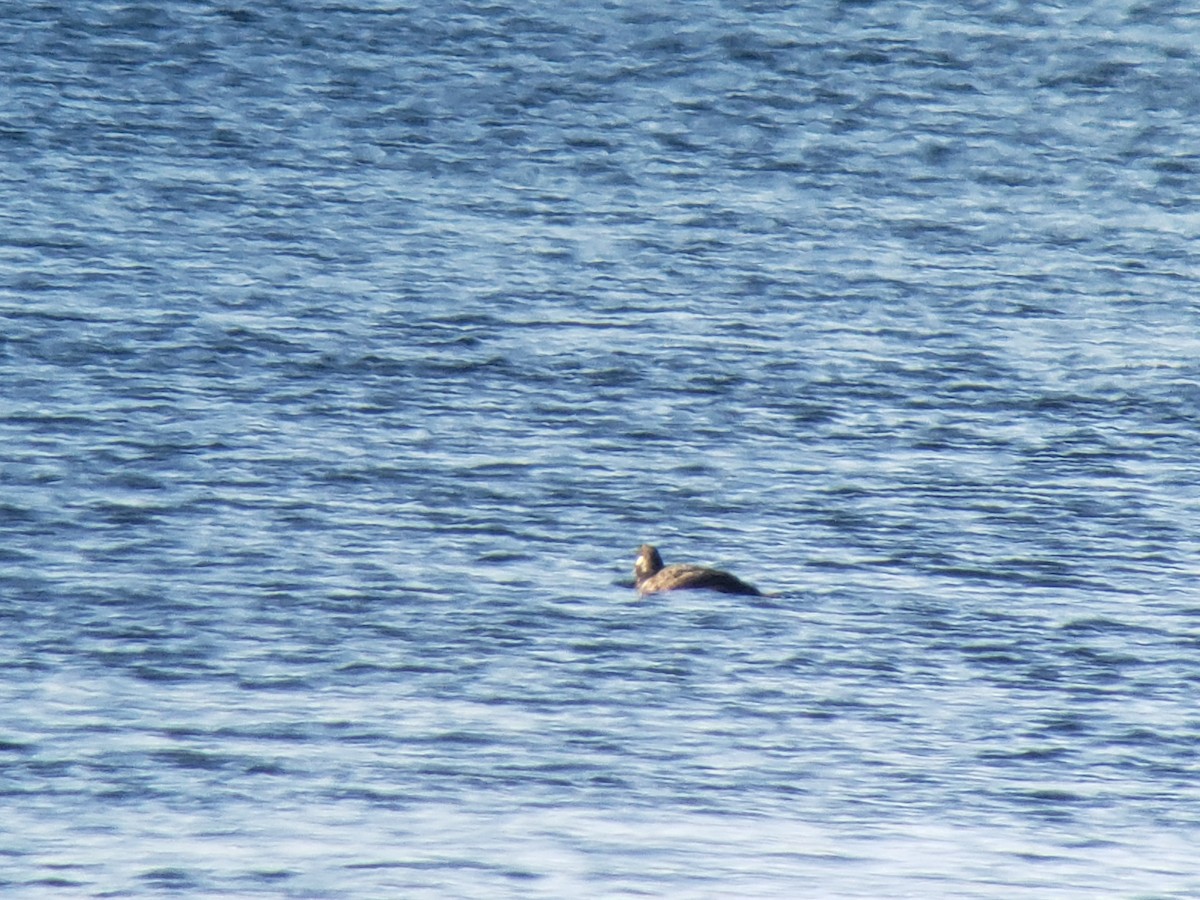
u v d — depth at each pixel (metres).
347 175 112.94
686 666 58.16
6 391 79.94
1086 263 104.06
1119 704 56.44
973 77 134.25
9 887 43.75
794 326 92.62
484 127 122.00
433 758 51.81
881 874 45.75
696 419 80.75
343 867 45.44
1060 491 74.44
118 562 64.88
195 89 125.56
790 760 52.31
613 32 139.25
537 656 58.69
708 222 107.88
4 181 107.31
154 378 82.44
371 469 74.25
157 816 47.97
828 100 128.75
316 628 60.38
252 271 96.62
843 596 64.06
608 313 93.25
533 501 71.81
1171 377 87.94
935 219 110.12
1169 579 66.44
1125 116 129.00
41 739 52.06
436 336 89.25
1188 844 48.00
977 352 90.12
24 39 131.88
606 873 45.44
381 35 137.38
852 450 77.94
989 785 51.03
